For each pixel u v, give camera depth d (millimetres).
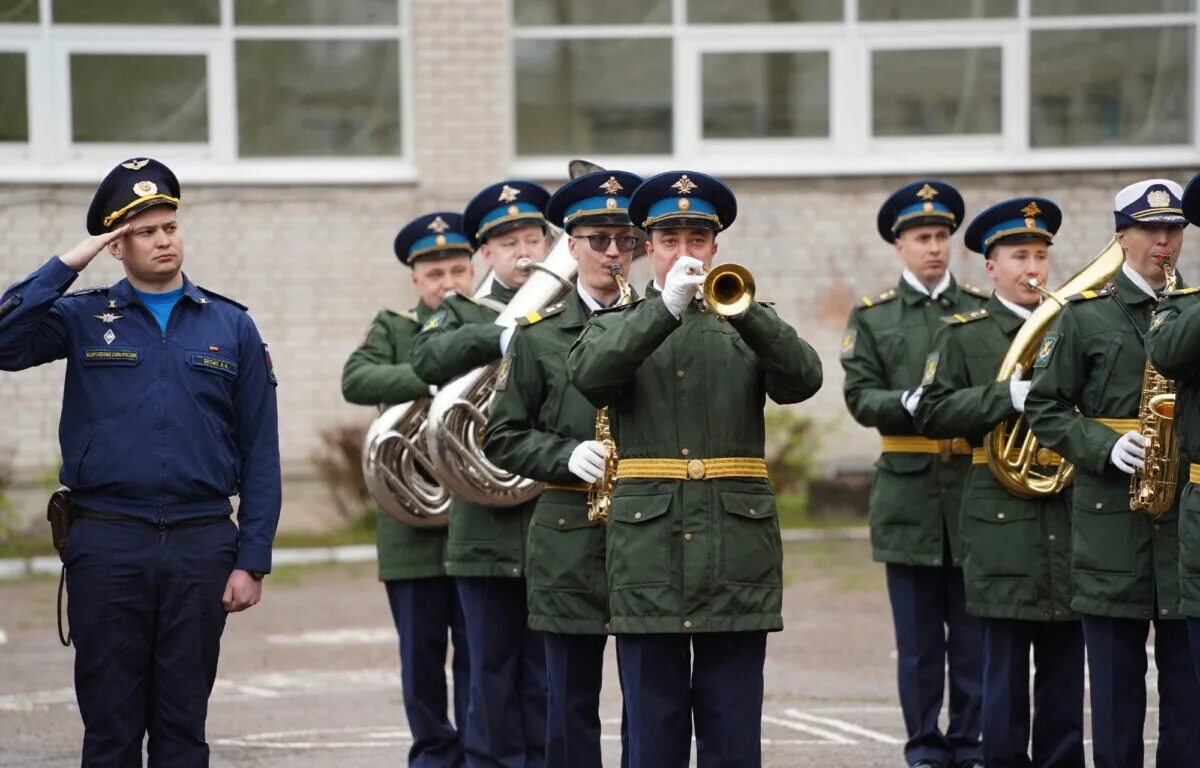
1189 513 8242
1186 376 8227
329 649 16125
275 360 23844
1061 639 10195
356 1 23969
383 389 11219
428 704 11102
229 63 23828
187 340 8305
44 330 8180
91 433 8141
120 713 8117
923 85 24531
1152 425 8906
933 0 24516
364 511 23547
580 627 8617
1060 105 24547
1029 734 10297
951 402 10242
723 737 7750
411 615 11102
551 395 8719
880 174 24391
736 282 7230
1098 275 9641
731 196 7871
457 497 10055
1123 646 9281
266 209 23797
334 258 23922
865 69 24469
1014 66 24484
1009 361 10078
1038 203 10953
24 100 23578
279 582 20516
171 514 8148
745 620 7664
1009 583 10102
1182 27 24531
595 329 7883
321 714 13094
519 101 24297
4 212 23375
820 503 23781
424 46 23875
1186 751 9203
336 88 23984
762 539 7770
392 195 23938
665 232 7781
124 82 23734
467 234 11156
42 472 23219
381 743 11961
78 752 11664
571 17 24281
